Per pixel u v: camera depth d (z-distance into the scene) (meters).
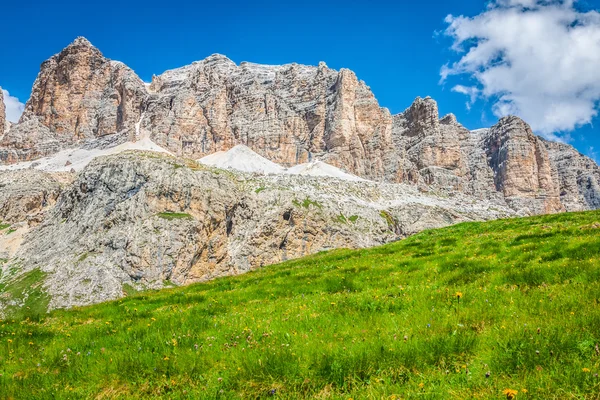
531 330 8.71
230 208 167.75
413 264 21.08
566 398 6.47
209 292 23.83
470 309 10.97
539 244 19.78
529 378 7.03
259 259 162.50
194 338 11.62
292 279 22.77
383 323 10.90
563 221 33.22
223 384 8.51
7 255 156.38
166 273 132.12
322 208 194.12
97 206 156.88
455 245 26.11
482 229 36.09
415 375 7.88
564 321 8.98
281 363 8.69
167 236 137.12
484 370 7.63
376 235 196.75
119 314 19.81
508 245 22.83
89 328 15.73
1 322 20.64
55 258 136.88
